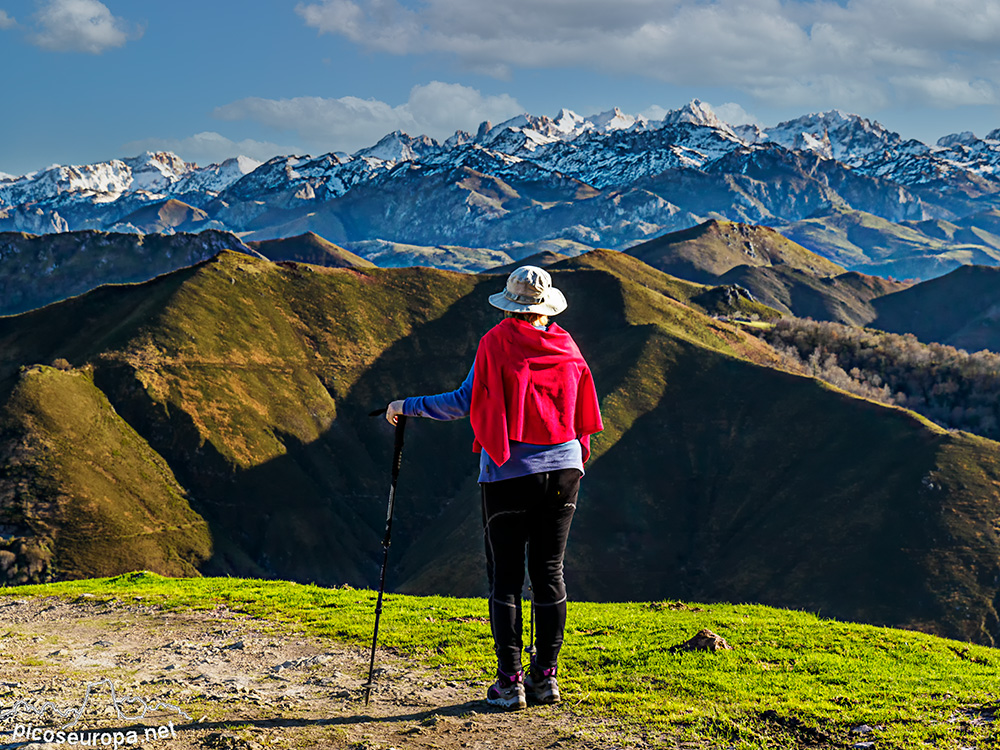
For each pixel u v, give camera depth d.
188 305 173.75
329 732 5.59
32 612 13.48
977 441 124.25
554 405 5.53
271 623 11.16
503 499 5.54
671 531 125.44
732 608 12.73
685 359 160.88
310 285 195.75
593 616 11.67
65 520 122.81
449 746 5.32
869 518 116.31
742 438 140.25
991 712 5.88
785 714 5.95
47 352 167.75
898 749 5.17
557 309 5.62
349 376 176.62
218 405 153.75
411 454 161.50
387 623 10.50
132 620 12.05
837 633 9.71
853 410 137.88
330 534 140.62
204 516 136.25
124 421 146.25
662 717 5.91
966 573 104.81
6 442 131.25
